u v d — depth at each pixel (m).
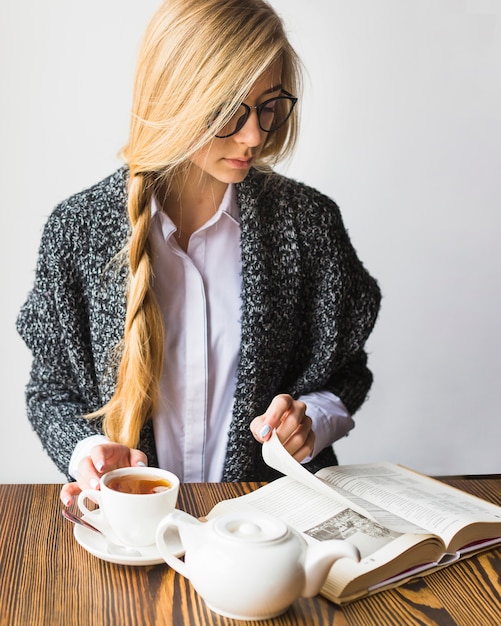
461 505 1.02
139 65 1.24
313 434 1.23
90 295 1.35
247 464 1.40
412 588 0.86
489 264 2.30
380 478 1.13
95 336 1.36
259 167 1.42
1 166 2.07
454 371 2.34
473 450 2.38
